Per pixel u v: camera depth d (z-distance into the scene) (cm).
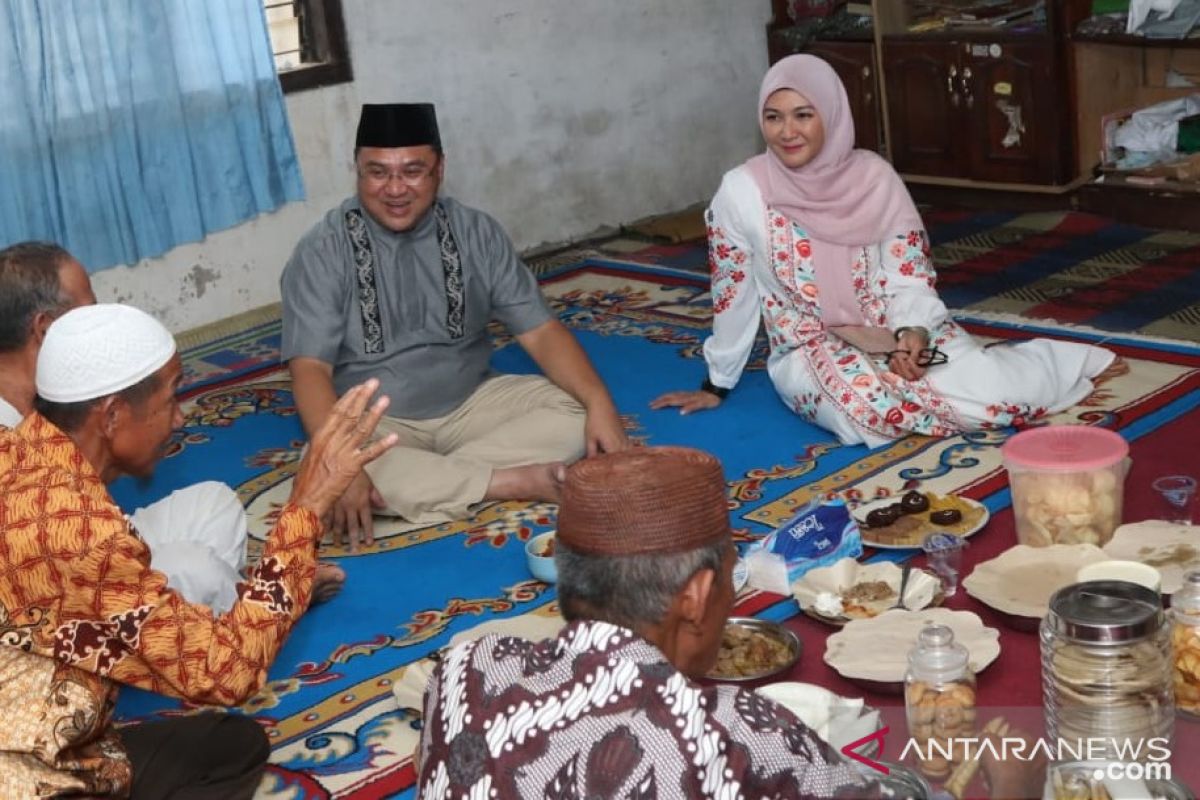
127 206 511
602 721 137
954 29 593
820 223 391
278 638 220
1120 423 375
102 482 227
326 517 353
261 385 482
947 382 379
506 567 333
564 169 627
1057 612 201
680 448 160
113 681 216
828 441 387
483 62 595
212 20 517
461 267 380
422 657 297
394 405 381
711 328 493
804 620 287
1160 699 200
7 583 205
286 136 543
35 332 269
